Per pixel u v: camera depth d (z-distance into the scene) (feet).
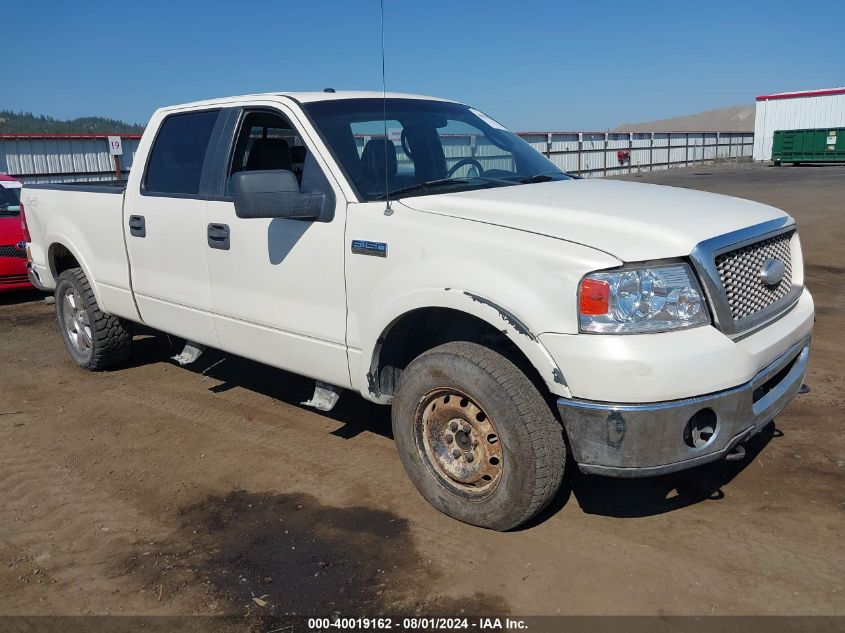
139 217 16.46
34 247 20.93
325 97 14.16
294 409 17.01
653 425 9.43
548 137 117.19
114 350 19.51
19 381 19.74
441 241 10.89
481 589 10.01
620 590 9.86
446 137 14.62
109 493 13.20
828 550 10.55
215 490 13.19
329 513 12.21
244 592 10.16
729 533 11.10
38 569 10.89
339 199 12.37
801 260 12.79
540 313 9.83
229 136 14.70
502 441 10.53
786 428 14.70
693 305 9.73
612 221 10.39
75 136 76.74
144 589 10.31
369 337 11.91
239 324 14.51
